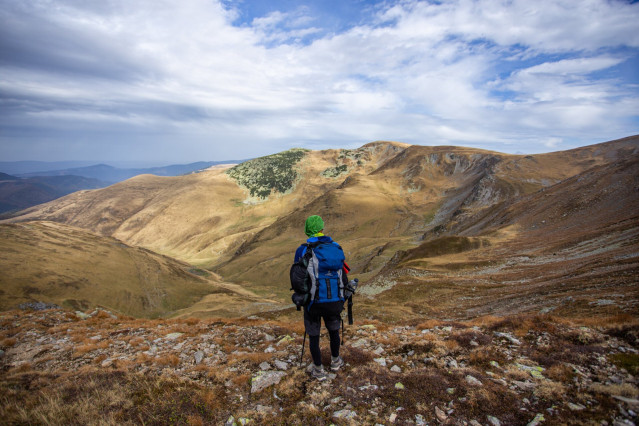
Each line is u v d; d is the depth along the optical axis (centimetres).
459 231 13325
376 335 755
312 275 468
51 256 13825
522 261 4456
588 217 6391
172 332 920
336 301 471
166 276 14962
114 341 813
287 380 502
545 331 649
